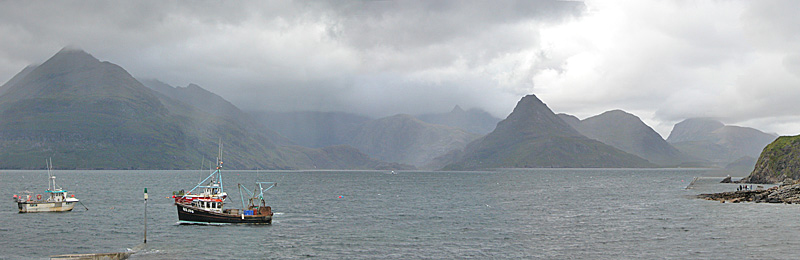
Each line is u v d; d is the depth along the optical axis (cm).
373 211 12306
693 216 10669
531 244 7744
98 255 6588
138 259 6794
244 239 8088
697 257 6800
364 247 7550
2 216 10662
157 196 16725
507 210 12556
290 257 6925
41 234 8531
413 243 7850
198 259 6794
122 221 9900
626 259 6738
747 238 8000
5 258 6869
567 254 7050
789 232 8475
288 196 17650
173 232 8638
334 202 15062
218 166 12250
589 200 15762
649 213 11506
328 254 7094
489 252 7200
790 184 16025
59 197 11706
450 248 7481
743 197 14238
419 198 16875
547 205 13975
